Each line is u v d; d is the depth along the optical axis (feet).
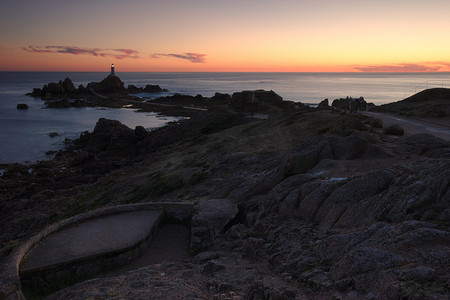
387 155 52.80
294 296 23.93
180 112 405.18
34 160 204.23
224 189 60.59
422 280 18.94
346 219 33.96
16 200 129.18
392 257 22.03
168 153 161.17
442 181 28.17
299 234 36.27
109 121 253.24
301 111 171.12
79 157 185.06
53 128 315.37
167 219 56.08
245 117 222.28
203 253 40.60
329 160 52.37
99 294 28.35
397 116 144.25
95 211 53.52
